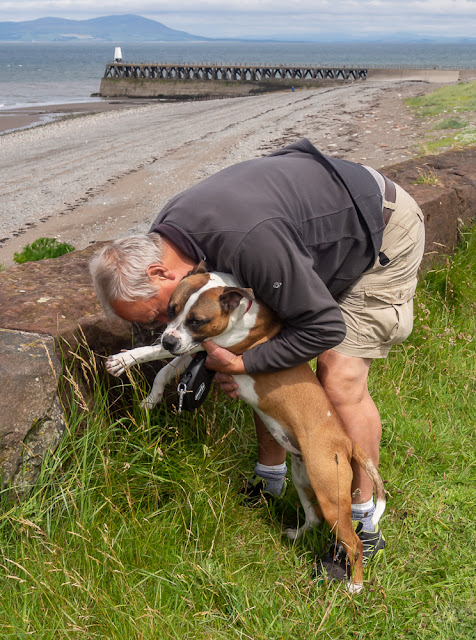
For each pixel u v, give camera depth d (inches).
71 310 121.6
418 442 146.0
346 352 114.7
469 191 230.2
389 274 112.0
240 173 100.2
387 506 128.9
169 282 105.2
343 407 115.9
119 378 124.6
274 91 1957.4
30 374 100.6
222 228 95.7
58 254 380.8
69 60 6486.2
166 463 116.9
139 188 610.9
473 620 103.3
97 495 109.6
